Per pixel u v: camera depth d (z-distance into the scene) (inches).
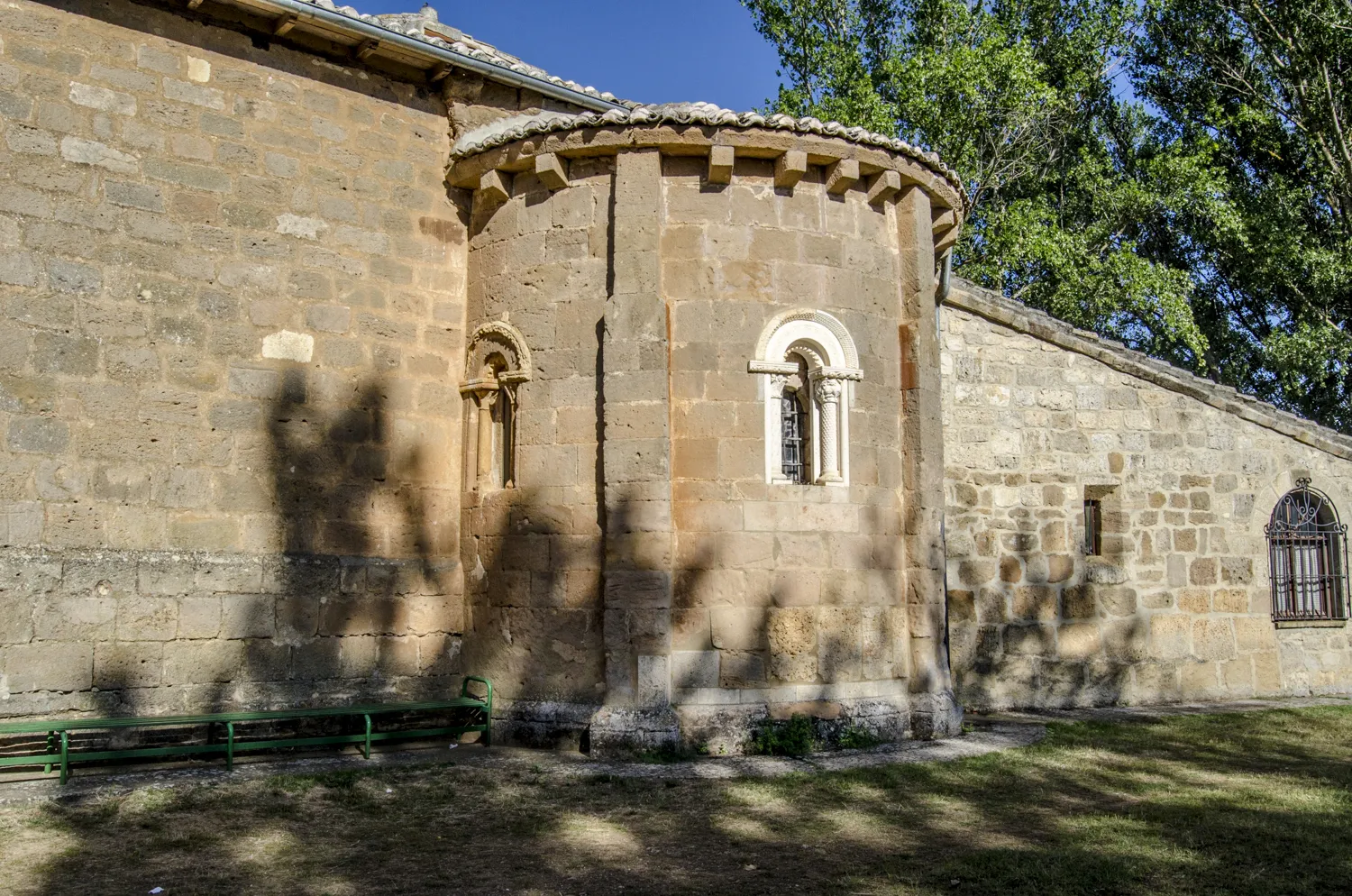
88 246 357.4
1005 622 517.0
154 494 362.6
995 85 882.1
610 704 374.0
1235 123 894.4
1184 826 282.7
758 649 380.5
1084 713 500.1
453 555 427.2
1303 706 522.6
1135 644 537.0
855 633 394.6
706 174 402.0
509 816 290.0
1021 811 300.0
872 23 1015.6
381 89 430.0
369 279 417.7
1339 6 842.2
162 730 357.1
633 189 395.9
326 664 391.2
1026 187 1014.4
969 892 226.5
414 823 282.2
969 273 900.6
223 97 390.6
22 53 351.3
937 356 429.7
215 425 376.8
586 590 389.4
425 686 412.2
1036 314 553.9
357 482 406.3
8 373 339.3
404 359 422.9
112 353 358.6
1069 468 538.9
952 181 447.2
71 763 339.3
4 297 340.8
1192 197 903.7
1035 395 539.2
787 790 317.1
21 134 348.2
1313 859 251.4
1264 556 569.3
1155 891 227.6
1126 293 846.5
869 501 404.8
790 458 409.1
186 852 251.0
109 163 364.2
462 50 434.9
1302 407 974.4
